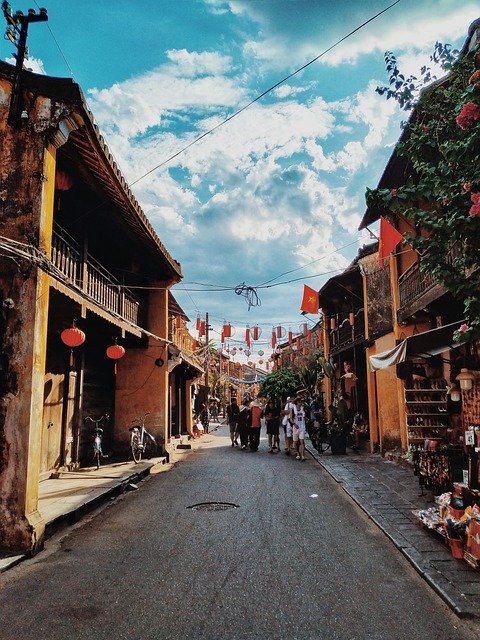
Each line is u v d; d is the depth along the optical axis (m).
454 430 9.27
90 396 13.12
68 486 9.24
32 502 5.90
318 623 3.90
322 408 24.45
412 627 3.86
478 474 6.75
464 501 5.81
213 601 4.29
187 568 5.12
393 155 10.29
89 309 8.88
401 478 10.59
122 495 9.23
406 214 5.43
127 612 4.07
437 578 4.75
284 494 9.11
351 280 19.39
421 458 8.76
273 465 13.14
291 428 15.53
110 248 12.82
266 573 4.98
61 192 9.24
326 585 4.69
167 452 14.49
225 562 5.31
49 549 5.86
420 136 5.64
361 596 4.45
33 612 4.09
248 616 4.01
